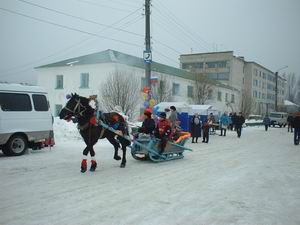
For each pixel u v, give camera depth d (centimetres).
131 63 3488
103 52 3688
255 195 731
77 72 3534
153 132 1165
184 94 4291
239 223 552
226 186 808
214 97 5144
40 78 3812
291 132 3316
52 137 1342
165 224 538
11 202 636
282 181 882
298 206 655
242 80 7638
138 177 886
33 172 916
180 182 838
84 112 935
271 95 9244
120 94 2712
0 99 1166
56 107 3697
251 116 5894
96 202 646
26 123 1230
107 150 1426
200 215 587
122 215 575
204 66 7175
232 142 2044
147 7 2058
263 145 1873
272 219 576
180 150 1255
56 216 561
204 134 1980
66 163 1066
